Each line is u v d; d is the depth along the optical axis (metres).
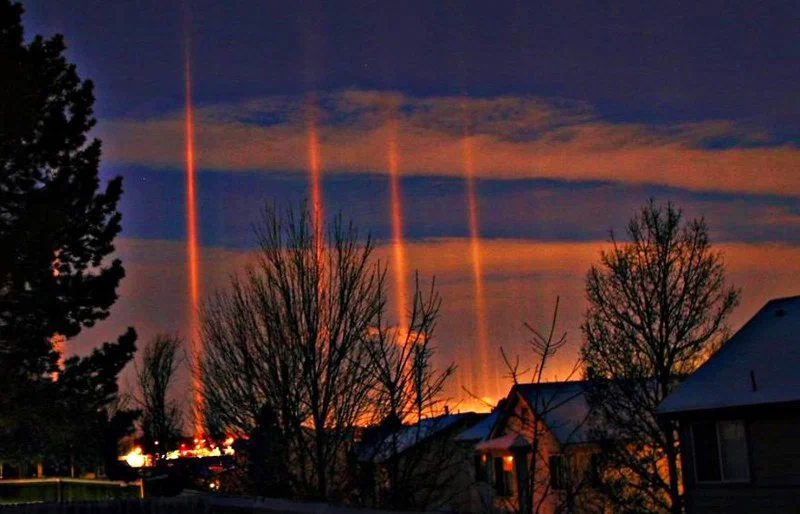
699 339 45.62
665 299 45.81
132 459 44.47
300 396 21.52
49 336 36.44
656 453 42.88
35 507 18.23
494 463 46.41
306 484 21.06
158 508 17.28
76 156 38.44
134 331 38.72
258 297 22.56
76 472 50.28
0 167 36.12
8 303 35.91
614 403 42.94
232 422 22.34
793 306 41.16
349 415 21.02
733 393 35.31
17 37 37.88
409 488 19.70
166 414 46.69
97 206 38.44
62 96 38.84
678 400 36.88
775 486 33.75
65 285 36.97
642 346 45.41
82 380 37.38
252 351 22.22
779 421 33.97
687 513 36.62
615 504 40.06
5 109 34.69
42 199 36.69
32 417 35.59
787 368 35.50
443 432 20.53
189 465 27.64
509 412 48.25
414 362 20.33
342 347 21.41
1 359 35.22
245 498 16.05
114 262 38.78
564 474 18.44
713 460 36.06
